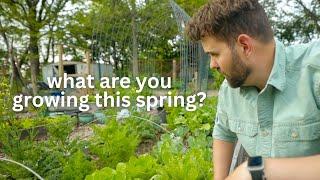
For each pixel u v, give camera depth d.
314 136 1.26
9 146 3.60
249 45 1.20
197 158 2.55
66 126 4.26
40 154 3.69
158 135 6.23
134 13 11.57
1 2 13.88
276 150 1.32
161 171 2.28
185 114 6.64
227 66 1.24
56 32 15.20
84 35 16.58
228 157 1.66
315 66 1.23
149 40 12.70
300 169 0.80
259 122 1.35
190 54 11.66
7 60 17.03
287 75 1.28
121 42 11.92
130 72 11.42
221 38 1.21
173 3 10.07
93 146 4.07
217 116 1.64
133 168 2.43
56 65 20.75
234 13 1.18
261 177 0.80
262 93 1.30
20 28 14.79
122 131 4.22
